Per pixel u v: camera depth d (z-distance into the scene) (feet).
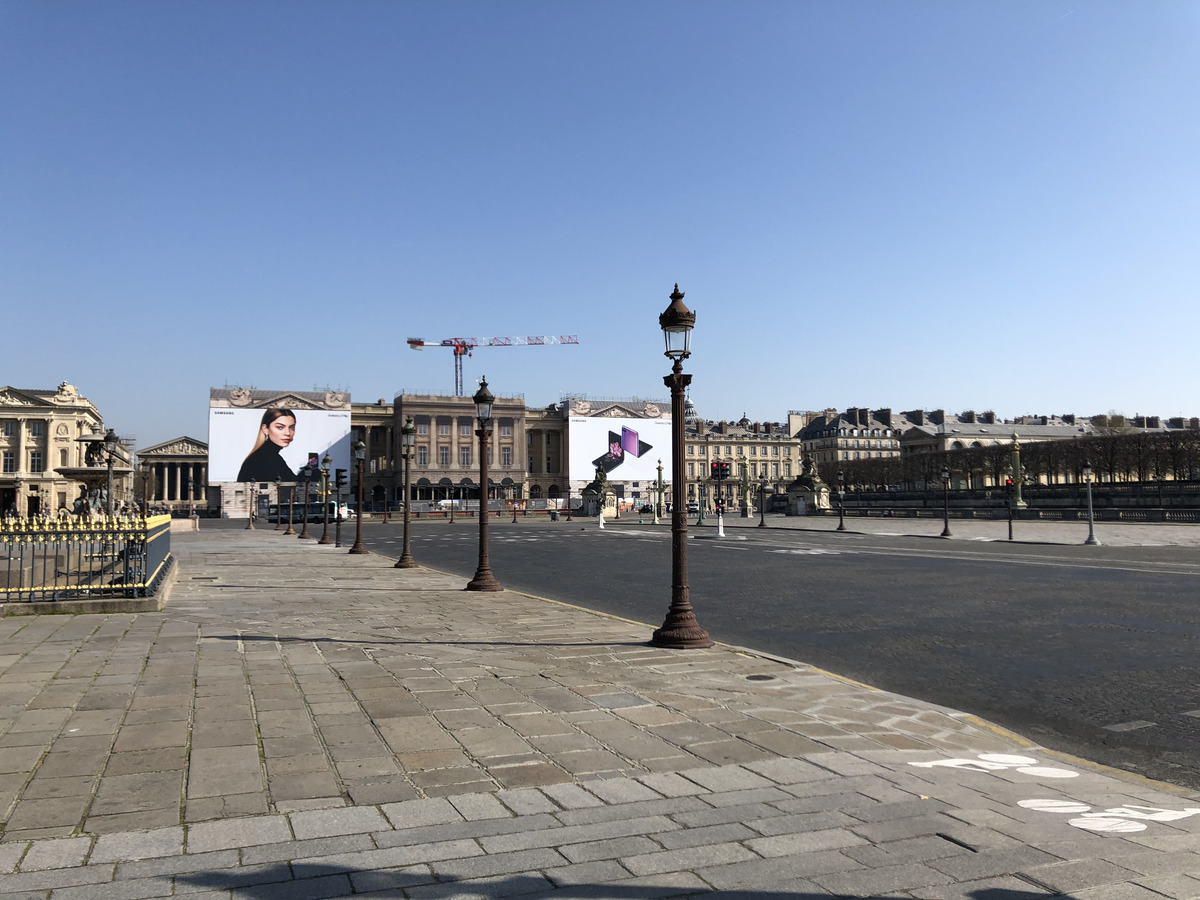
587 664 36.19
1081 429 638.53
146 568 53.36
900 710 28.76
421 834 17.51
